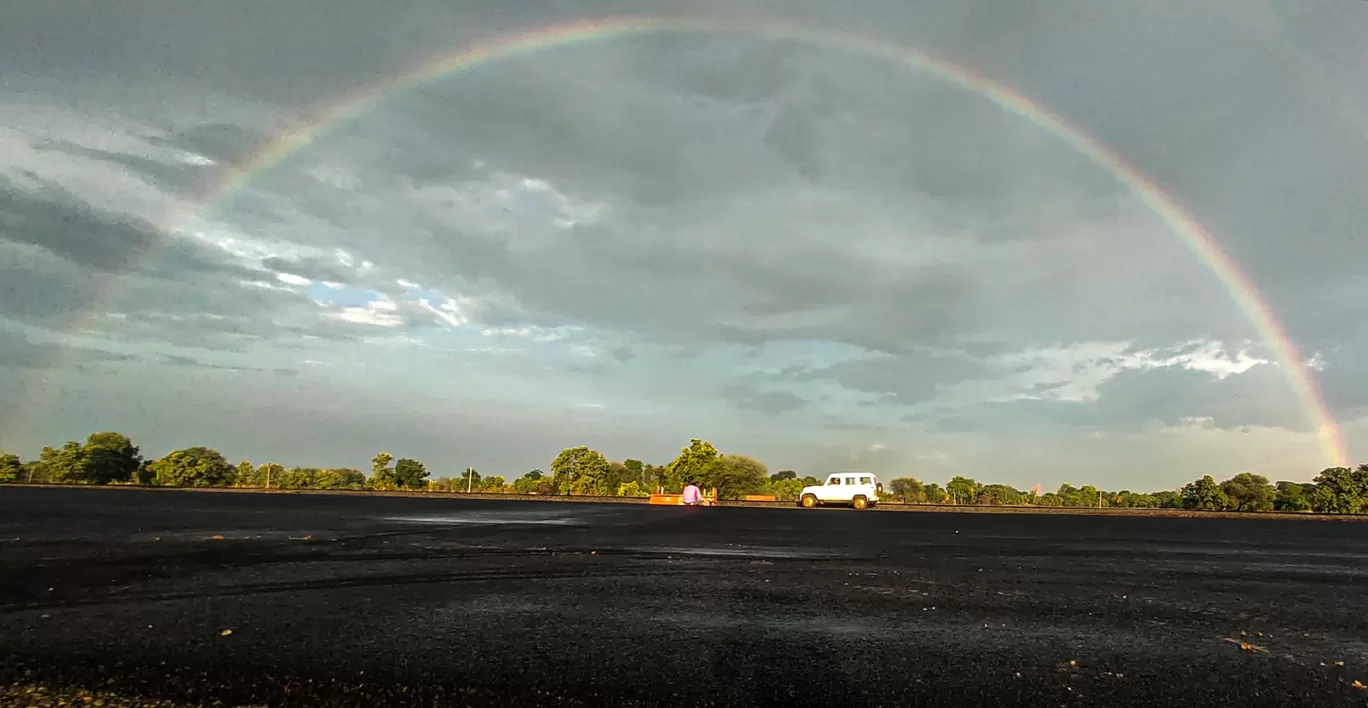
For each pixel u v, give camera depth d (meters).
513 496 44.94
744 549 13.99
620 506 34.03
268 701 4.80
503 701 4.84
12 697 4.77
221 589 8.73
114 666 5.48
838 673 5.55
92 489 41.06
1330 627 7.45
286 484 55.91
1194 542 17.48
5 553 11.74
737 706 4.80
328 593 8.55
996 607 8.25
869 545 15.28
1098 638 6.80
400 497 41.12
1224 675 5.66
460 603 8.02
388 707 4.72
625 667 5.61
